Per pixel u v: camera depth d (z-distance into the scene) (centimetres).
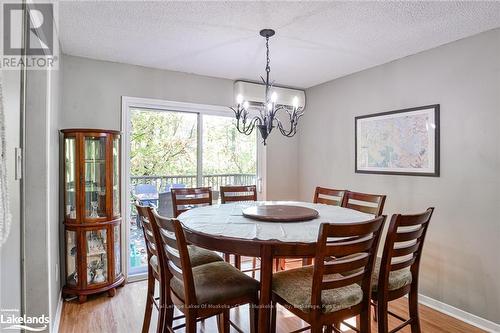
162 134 352
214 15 215
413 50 282
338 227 140
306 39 258
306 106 425
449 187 261
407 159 295
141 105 333
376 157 326
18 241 129
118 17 218
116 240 294
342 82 369
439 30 238
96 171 281
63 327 230
